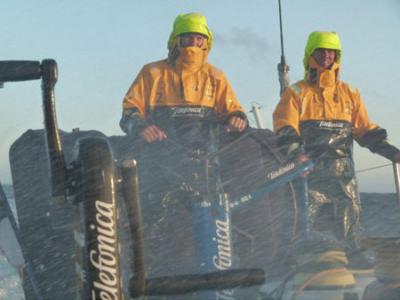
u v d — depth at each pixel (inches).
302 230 201.8
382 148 260.4
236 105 216.8
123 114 210.7
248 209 180.7
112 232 114.3
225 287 120.0
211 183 184.5
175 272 168.9
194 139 209.3
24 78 129.9
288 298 153.3
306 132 264.7
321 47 264.5
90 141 118.0
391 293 150.7
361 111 270.1
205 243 151.5
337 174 260.1
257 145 192.5
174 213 175.9
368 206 263.9
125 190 117.4
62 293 165.0
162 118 213.6
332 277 152.9
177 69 218.2
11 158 177.9
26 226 172.6
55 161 125.0
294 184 204.7
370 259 194.9
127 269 142.3
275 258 178.1
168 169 183.2
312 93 267.4
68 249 167.8
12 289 231.9
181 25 216.1
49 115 127.5
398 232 242.8
